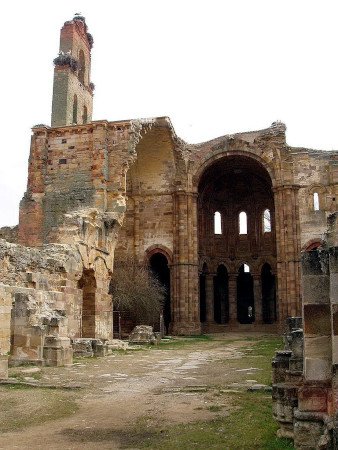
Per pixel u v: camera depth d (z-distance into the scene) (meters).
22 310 18.03
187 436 8.46
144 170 48.47
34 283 23.83
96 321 30.48
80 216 30.14
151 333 32.53
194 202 47.44
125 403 11.33
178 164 47.62
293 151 47.91
